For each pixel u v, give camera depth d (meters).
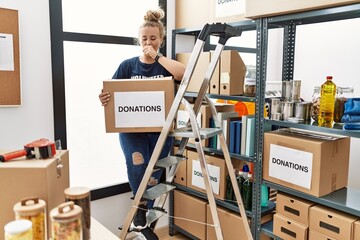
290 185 1.92
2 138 2.04
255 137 2.10
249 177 2.28
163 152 2.16
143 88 1.81
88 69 2.46
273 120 1.98
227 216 2.36
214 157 2.42
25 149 1.17
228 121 2.32
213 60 1.84
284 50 2.30
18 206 0.94
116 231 2.69
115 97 1.82
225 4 2.25
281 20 1.86
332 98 1.80
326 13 1.64
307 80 3.43
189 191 2.67
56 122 2.27
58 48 2.23
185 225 2.75
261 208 2.18
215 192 2.43
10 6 1.98
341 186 1.95
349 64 3.08
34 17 2.10
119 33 2.58
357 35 3.00
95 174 2.60
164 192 1.92
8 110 2.04
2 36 1.95
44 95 2.20
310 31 3.35
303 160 1.83
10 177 1.07
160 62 2.03
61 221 0.85
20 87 2.05
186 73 1.68
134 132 1.92
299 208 1.89
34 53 2.12
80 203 0.99
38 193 1.08
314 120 1.93
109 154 2.64
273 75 3.57
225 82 2.27
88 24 2.41
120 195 2.68
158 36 2.13
